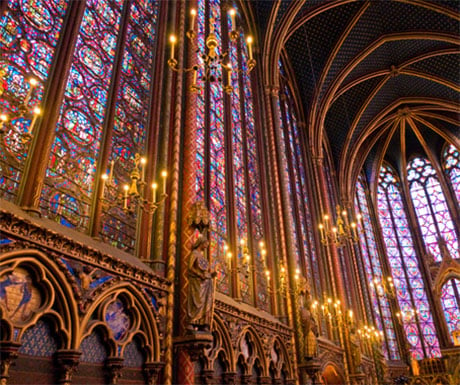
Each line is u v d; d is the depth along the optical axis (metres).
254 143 14.55
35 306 5.01
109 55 8.34
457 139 26.97
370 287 25.28
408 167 30.86
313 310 12.88
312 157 20.95
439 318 26.12
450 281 26.92
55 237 5.32
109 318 6.02
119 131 7.99
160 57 9.92
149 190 8.12
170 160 8.69
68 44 7.15
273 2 17.08
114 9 8.93
